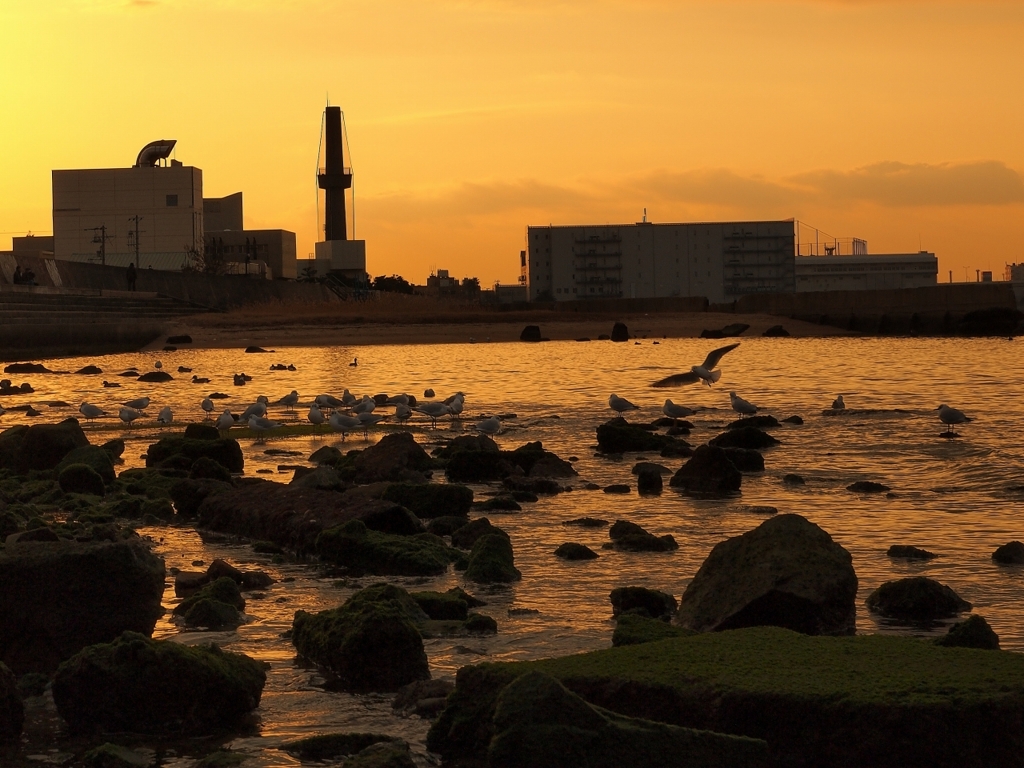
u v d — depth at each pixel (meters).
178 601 14.48
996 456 28.31
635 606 13.69
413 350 93.69
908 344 96.44
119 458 28.47
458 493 20.22
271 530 18.20
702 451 23.83
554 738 8.45
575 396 48.66
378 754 8.85
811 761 8.88
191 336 109.81
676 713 9.26
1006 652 9.98
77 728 10.12
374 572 16.30
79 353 90.12
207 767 9.19
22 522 18.30
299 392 51.72
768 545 13.31
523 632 12.90
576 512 21.05
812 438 32.81
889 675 9.34
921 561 16.69
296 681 11.30
